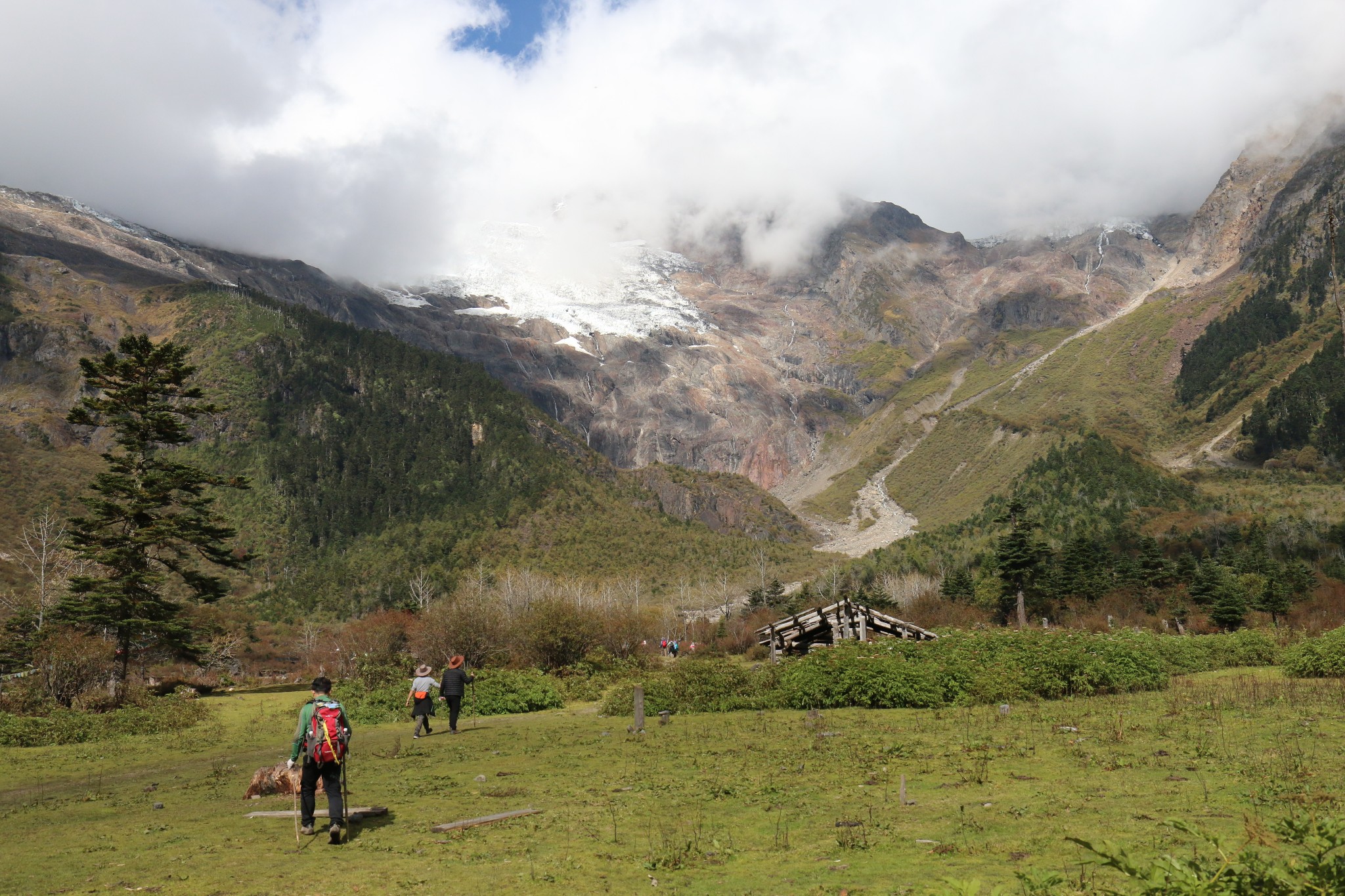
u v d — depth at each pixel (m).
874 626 31.69
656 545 152.50
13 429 148.12
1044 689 20.14
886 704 20.05
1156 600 68.06
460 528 145.38
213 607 77.81
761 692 22.42
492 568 128.38
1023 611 69.19
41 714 24.52
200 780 14.95
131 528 37.06
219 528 38.62
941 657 21.55
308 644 77.56
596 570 138.75
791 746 14.69
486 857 8.39
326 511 147.38
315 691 9.82
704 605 122.56
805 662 22.56
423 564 128.75
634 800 10.90
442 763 15.32
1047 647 21.55
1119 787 9.98
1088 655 21.27
